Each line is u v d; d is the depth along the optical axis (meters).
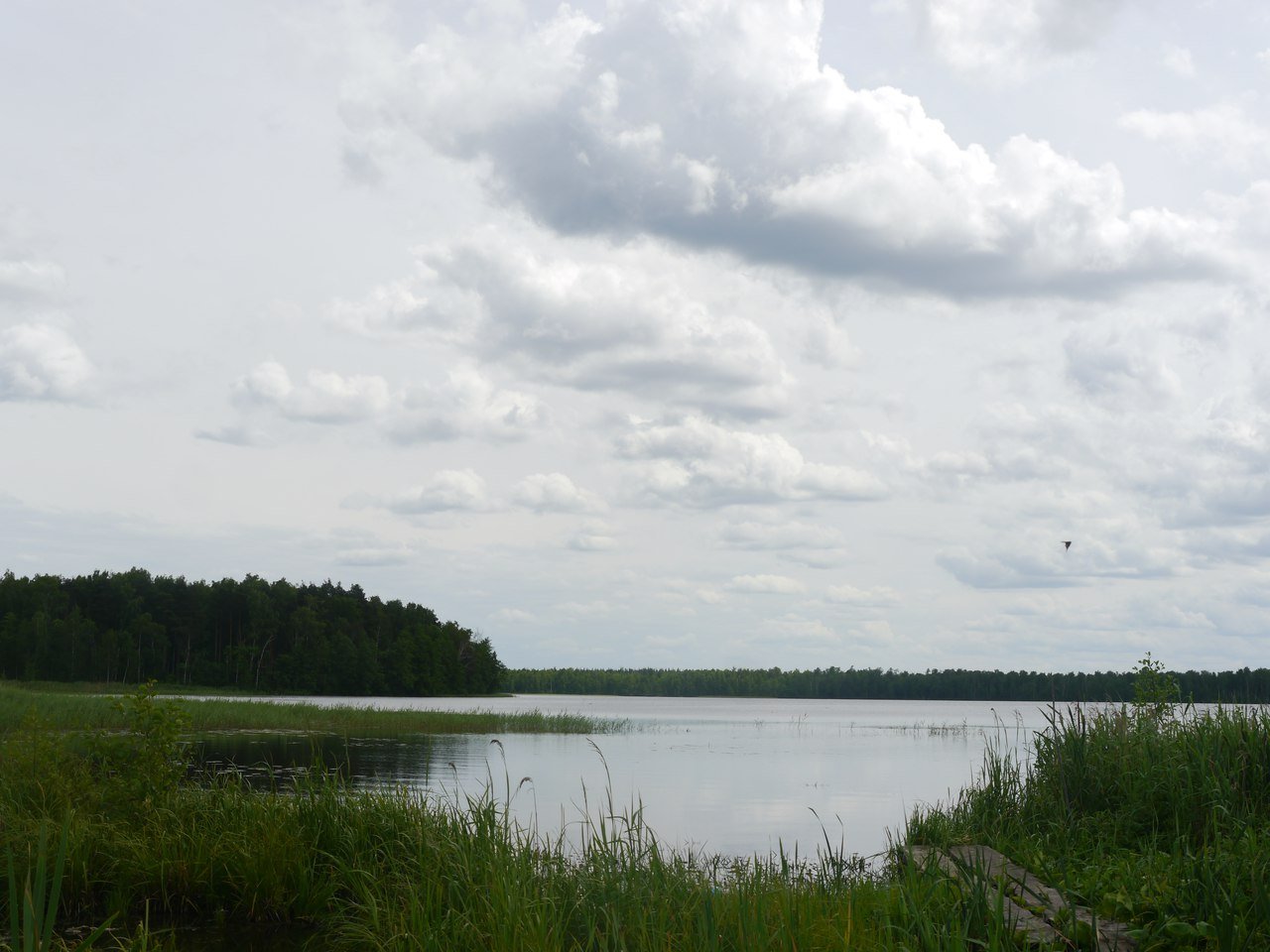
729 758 34.06
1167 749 12.32
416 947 7.55
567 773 26.70
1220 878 7.86
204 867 10.60
